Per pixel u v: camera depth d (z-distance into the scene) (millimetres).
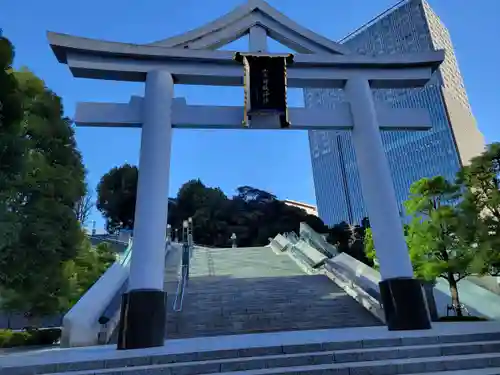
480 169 15156
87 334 11969
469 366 5895
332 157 88500
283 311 13023
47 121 14133
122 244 34844
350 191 82812
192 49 10344
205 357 6199
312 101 91688
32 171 12531
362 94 10789
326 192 87625
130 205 48781
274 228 52688
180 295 14359
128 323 7816
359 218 79562
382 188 9773
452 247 15602
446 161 65688
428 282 15977
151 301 8023
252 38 11414
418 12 81438
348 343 6582
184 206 55375
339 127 10828
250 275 19266
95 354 7090
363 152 10281
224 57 10453
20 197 12742
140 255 8383
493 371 5633
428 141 69000
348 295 14711
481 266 14117
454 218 15078
